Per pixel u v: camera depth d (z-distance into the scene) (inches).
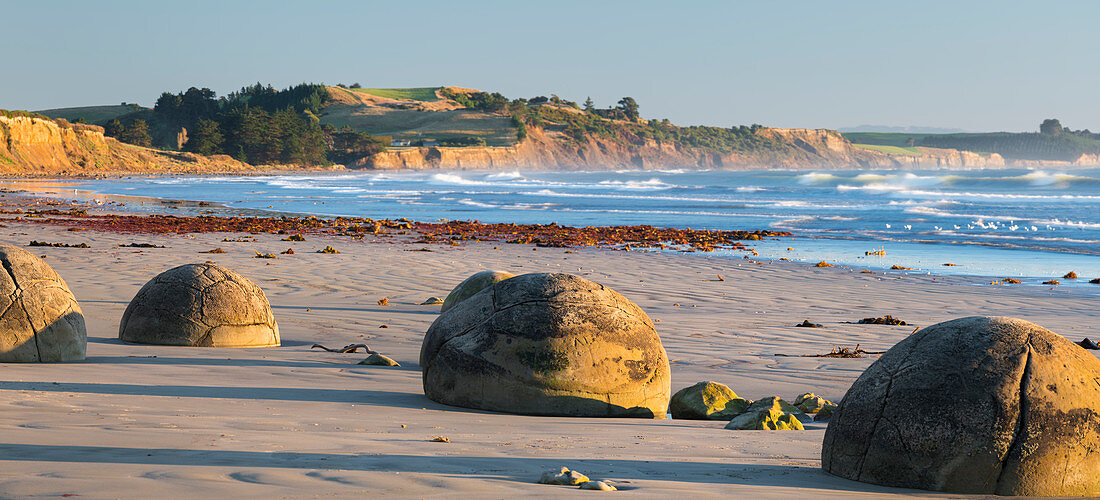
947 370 204.5
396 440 237.5
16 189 3302.2
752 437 275.7
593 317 328.5
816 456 241.1
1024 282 901.2
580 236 1434.5
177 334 476.4
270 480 173.3
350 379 383.6
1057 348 205.6
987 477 195.6
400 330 560.1
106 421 245.3
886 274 961.5
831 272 974.4
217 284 491.5
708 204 2591.0
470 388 321.7
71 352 405.4
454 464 201.5
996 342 205.9
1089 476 196.2
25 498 152.3
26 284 402.6
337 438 235.6
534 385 316.2
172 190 3570.4
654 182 5191.9
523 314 326.6
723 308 705.6
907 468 201.2
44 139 6304.1
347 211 2250.2
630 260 1080.8
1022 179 3799.2
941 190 3496.6
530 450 231.1
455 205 2559.1
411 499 160.9
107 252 1047.0
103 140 7165.4
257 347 487.5
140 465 183.2
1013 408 197.0
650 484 187.5
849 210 2240.4
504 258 1079.0
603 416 319.6
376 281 836.0
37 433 218.4
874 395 211.3
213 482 169.6
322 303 689.6
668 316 653.9
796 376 425.7
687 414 337.1
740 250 1237.1
